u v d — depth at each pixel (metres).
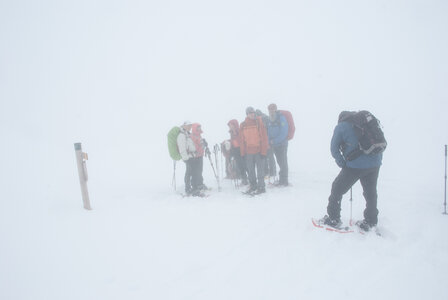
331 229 4.31
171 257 3.71
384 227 4.35
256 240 4.13
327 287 2.96
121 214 5.44
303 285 3.01
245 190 7.43
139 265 3.52
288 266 3.40
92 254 3.79
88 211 5.58
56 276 3.28
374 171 4.07
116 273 3.35
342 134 4.04
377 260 3.45
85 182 5.70
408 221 4.55
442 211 5.00
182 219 5.13
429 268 3.23
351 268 3.29
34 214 5.25
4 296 2.90
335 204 4.40
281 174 7.34
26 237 4.26
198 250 3.89
